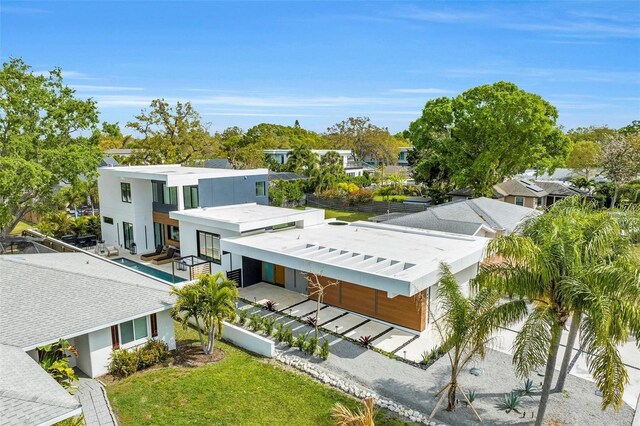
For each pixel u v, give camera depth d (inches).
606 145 2119.8
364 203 2085.4
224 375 593.0
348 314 816.9
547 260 425.1
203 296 636.7
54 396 403.5
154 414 503.5
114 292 632.4
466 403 528.4
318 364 625.3
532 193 1920.5
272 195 2095.2
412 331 737.0
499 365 620.1
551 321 423.5
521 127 1524.4
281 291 948.6
